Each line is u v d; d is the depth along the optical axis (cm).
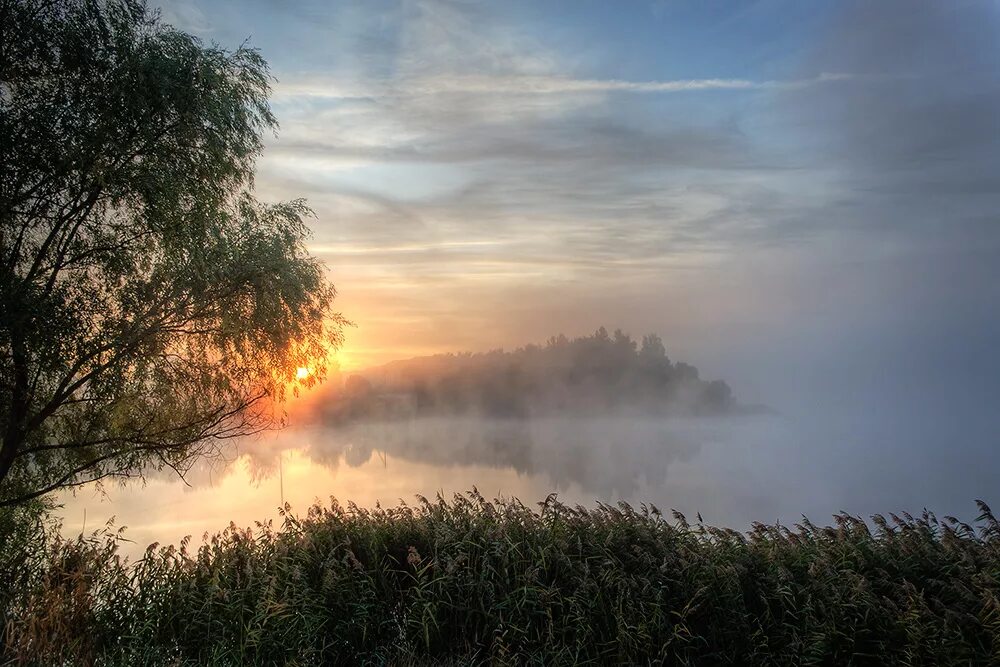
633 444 15950
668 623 714
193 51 1089
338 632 755
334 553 870
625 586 746
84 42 1045
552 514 912
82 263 1047
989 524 839
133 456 1140
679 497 5834
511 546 820
